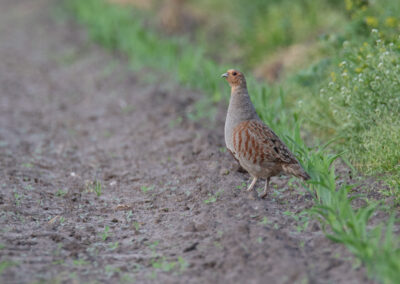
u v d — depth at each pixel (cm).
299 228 998
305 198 1173
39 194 1313
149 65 2853
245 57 2833
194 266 891
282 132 1370
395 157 1227
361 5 1814
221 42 3209
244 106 1128
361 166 1311
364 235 855
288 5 2925
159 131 1827
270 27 2825
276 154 1085
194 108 2070
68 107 2311
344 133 1416
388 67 1318
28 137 1897
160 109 2072
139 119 2006
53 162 1625
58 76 2889
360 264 833
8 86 2684
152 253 970
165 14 3553
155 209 1218
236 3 3509
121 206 1234
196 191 1277
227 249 923
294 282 798
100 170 1548
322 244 924
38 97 2486
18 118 2136
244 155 1115
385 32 1623
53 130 1986
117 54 3231
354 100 1364
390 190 1152
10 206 1192
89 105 2308
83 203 1277
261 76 2461
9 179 1401
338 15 2572
